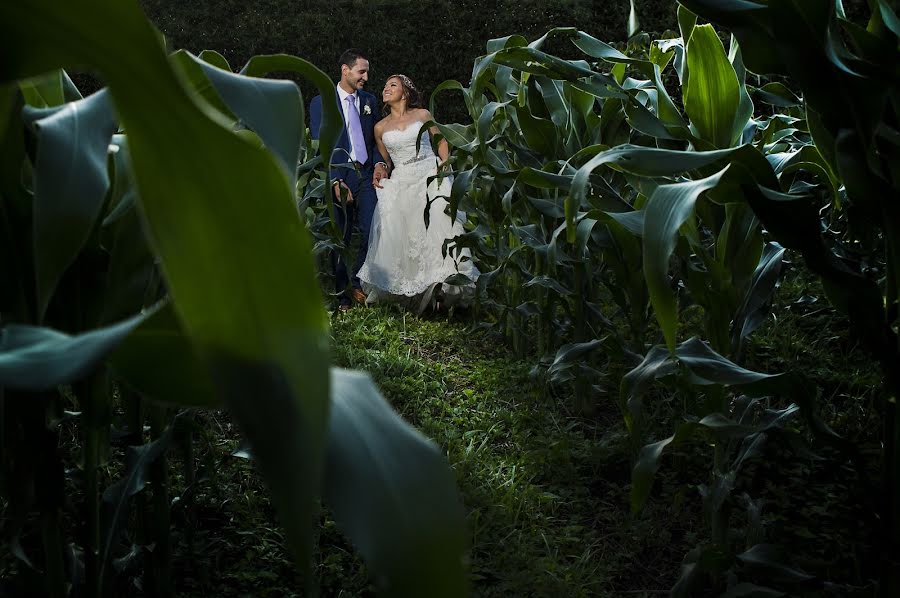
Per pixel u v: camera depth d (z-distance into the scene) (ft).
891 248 5.01
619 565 8.18
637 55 12.34
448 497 1.14
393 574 1.04
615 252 9.49
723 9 4.91
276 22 34.42
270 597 7.28
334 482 1.11
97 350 1.28
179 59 3.03
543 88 11.22
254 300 0.92
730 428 6.18
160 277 4.62
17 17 0.85
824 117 4.93
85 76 30.94
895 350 5.04
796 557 7.48
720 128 7.06
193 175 0.89
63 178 2.42
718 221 7.07
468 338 16.30
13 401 3.54
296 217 0.91
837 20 5.01
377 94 34.14
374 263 18.78
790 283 17.62
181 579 7.22
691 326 14.76
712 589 7.44
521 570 7.90
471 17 33.19
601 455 10.27
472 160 14.10
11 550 3.76
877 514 5.45
